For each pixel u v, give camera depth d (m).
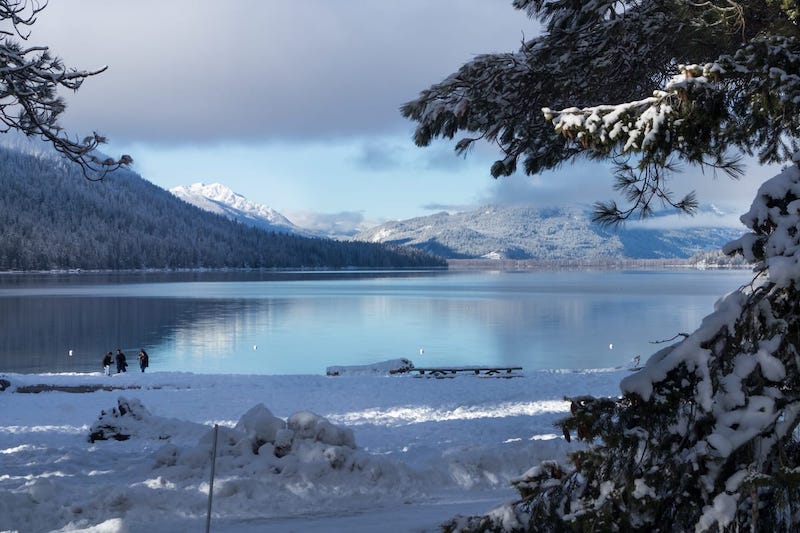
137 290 164.12
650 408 3.86
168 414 19.58
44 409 20.70
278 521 8.00
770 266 3.87
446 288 187.38
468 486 9.61
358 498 8.97
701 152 5.01
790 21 5.49
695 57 7.68
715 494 3.73
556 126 4.95
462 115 9.41
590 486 4.00
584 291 170.25
